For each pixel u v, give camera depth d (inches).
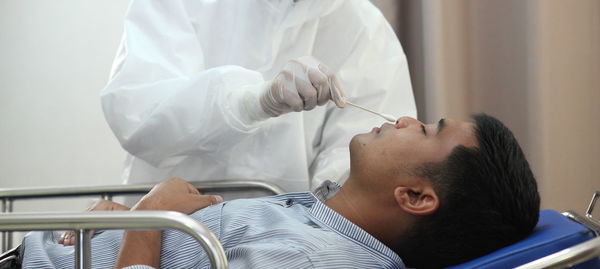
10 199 58.7
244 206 47.2
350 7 66.4
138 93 57.8
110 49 95.4
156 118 56.7
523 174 43.4
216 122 56.2
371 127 65.9
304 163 63.3
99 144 97.0
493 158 42.5
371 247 42.6
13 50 95.2
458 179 42.3
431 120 85.4
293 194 49.4
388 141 44.7
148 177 65.6
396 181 43.7
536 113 82.1
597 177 83.0
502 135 43.9
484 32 85.3
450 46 84.7
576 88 81.9
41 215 35.2
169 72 59.7
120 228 34.9
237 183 59.6
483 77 85.7
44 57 95.4
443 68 84.3
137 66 59.2
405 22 90.1
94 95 96.2
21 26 94.8
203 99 56.2
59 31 95.0
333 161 63.2
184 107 56.2
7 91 95.8
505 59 84.9
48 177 97.6
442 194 42.6
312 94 52.8
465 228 42.4
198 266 43.5
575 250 33.7
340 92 54.2
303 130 64.0
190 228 34.2
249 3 62.6
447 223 42.7
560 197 82.7
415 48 89.7
